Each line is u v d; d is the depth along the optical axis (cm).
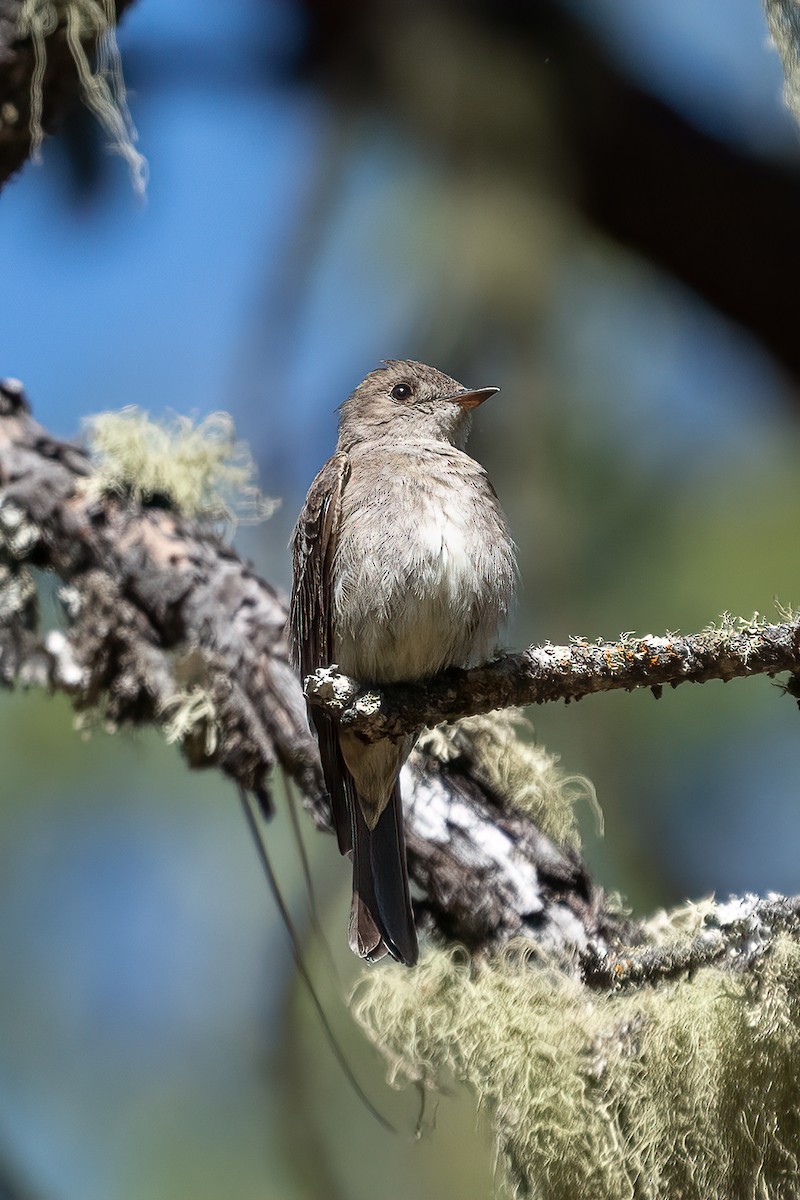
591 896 823
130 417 989
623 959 748
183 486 973
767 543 939
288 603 952
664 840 978
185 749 905
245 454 1009
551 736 970
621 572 944
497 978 762
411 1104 911
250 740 897
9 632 938
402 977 780
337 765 830
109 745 1044
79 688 933
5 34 888
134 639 930
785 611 792
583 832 954
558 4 1070
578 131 1051
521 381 980
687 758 980
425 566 839
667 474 968
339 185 1045
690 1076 698
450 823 827
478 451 972
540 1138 716
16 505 943
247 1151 938
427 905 835
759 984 697
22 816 1038
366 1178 909
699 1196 691
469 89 1041
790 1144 687
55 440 983
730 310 1073
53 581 975
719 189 1059
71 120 1023
